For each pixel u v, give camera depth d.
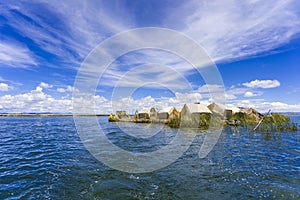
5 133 19.39
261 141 13.95
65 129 23.52
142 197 5.14
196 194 5.30
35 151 10.80
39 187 5.71
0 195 5.15
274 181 6.18
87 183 6.05
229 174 6.87
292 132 18.20
